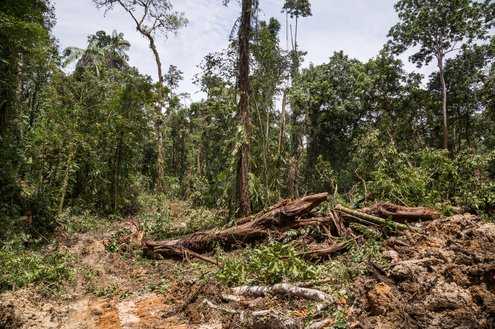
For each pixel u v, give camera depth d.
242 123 10.94
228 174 11.74
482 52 23.70
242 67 11.09
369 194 10.72
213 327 4.82
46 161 13.77
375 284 4.77
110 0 17.81
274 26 18.52
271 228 8.61
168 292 6.45
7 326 5.21
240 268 6.23
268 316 4.46
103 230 12.80
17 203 11.19
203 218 12.43
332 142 27.06
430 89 26.70
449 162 11.23
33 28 9.81
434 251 5.48
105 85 15.21
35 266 7.45
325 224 8.20
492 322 4.04
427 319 4.15
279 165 13.42
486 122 25.97
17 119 12.53
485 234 5.85
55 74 13.59
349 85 25.55
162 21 19.12
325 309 4.55
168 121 29.97
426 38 23.48
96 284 7.31
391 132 24.89
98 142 15.41
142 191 20.94
